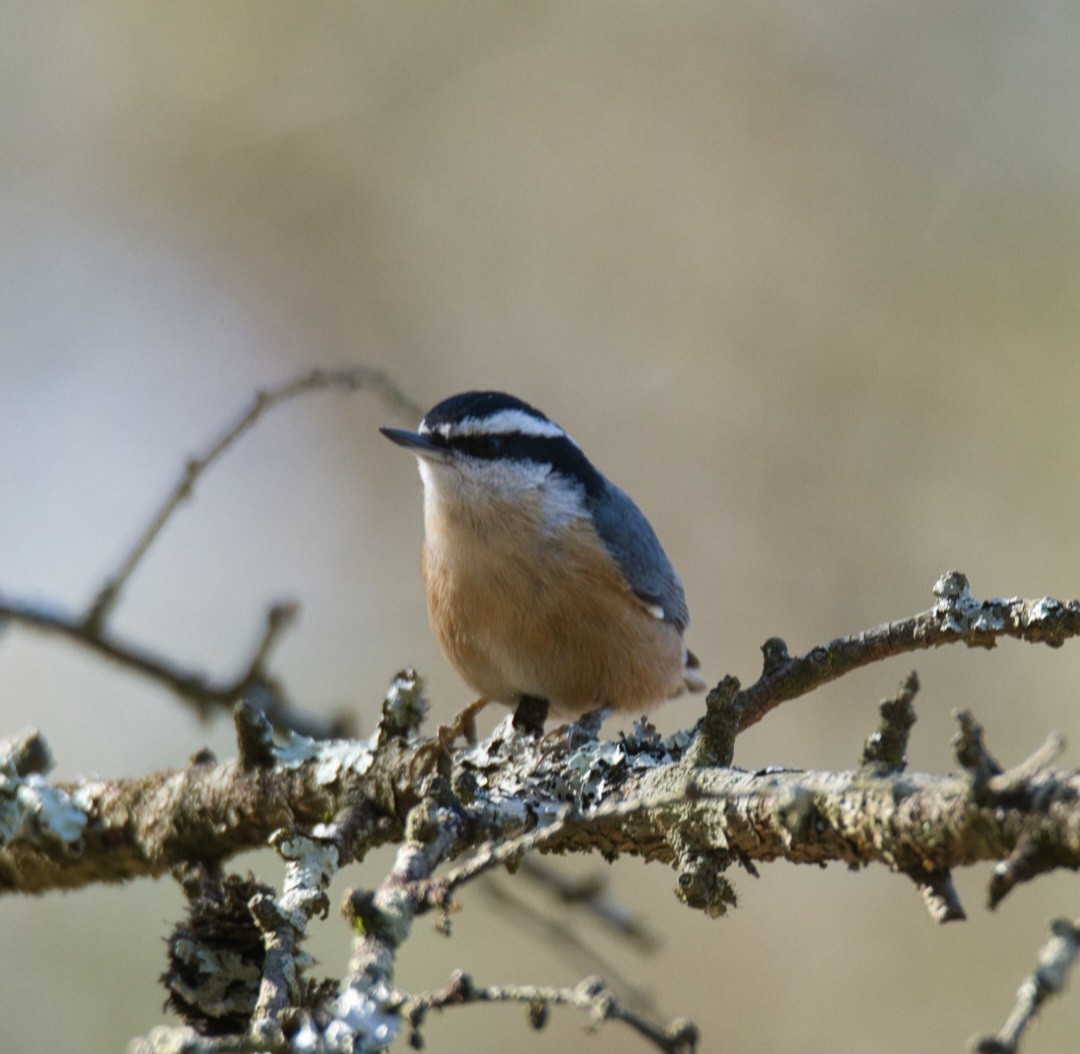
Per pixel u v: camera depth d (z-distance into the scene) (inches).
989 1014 412.5
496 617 309.6
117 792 242.1
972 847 139.7
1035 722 454.3
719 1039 429.7
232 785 226.8
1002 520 489.4
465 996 133.5
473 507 305.3
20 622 307.1
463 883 154.3
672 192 547.5
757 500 510.3
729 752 184.9
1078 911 417.1
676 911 448.8
